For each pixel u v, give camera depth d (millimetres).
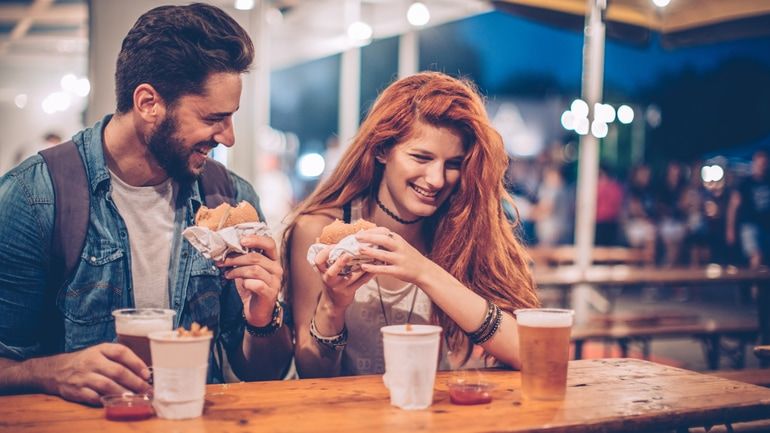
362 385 2072
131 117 2174
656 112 22766
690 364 7242
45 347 2246
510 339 2277
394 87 2523
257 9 6211
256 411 1772
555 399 1918
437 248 2559
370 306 2625
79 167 2229
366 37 8117
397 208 2596
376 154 2527
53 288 2195
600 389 2064
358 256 2090
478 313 2244
